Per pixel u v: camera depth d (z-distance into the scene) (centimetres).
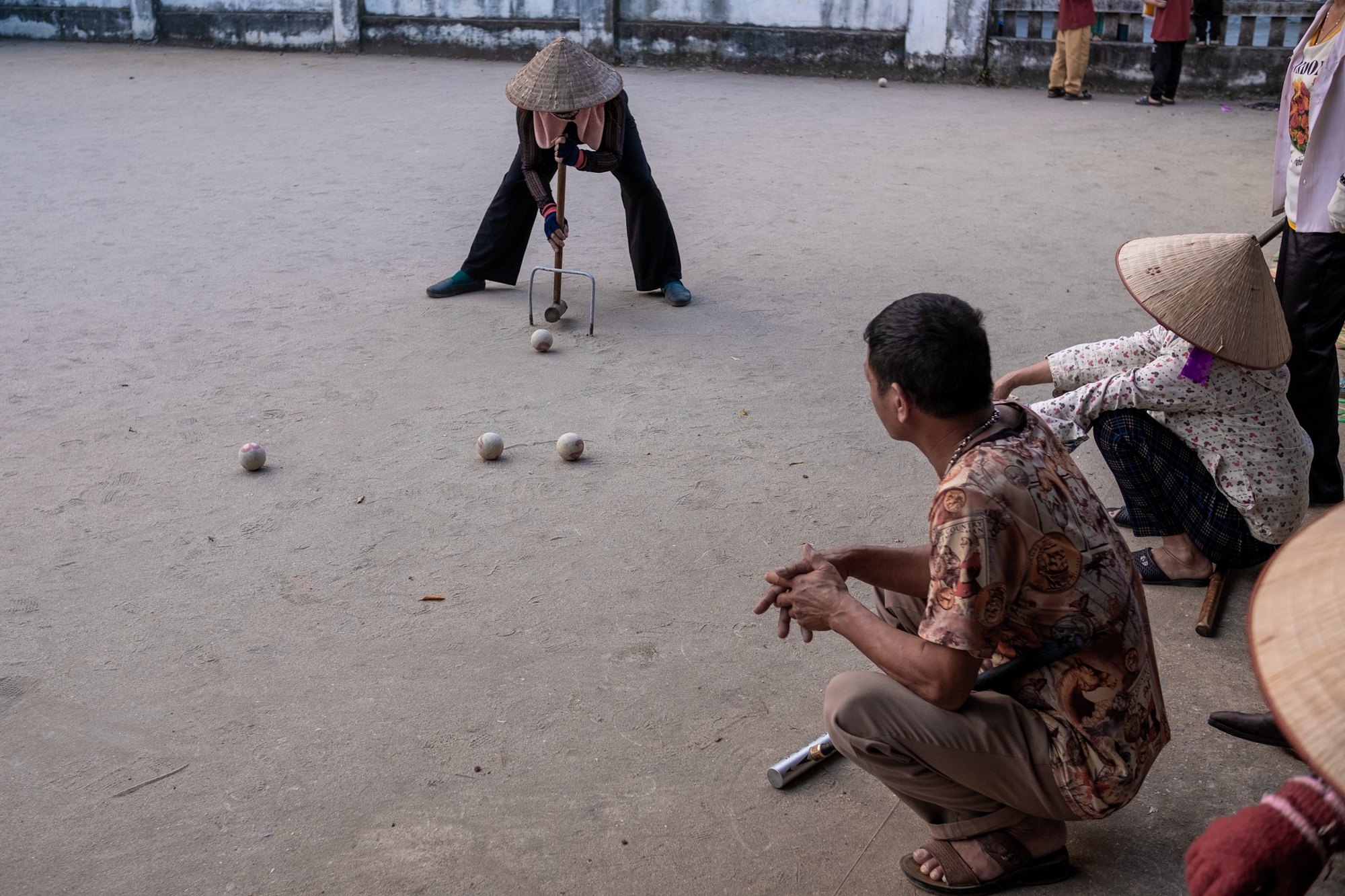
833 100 1374
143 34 1797
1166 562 378
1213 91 1409
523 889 257
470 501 434
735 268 731
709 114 1266
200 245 771
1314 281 399
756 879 261
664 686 328
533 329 621
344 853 267
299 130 1159
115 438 484
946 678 220
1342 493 431
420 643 347
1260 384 339
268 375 554
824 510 430
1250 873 155
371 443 482
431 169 991
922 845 271
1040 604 224
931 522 221
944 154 1069
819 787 290
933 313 224
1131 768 231
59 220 827
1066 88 1399
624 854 268
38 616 357
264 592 373
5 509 423
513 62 1670
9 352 579
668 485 448
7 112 1236
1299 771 290
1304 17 1369
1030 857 255
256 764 295
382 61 1659
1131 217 848
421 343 598
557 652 343
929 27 1507
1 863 262
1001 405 237
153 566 387
